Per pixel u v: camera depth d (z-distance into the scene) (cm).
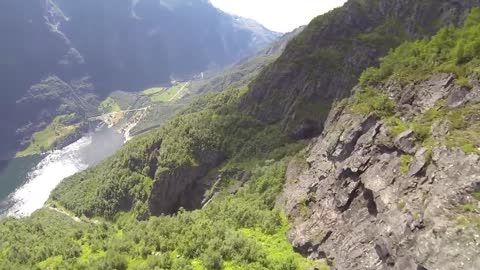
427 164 4738
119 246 7800
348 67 13825
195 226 7781
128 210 16775
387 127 5866
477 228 3681
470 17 7569
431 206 4144
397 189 4919
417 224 4212
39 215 18462
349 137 6569
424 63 7094
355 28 15388
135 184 16962
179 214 9681
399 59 8019
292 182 8425
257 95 16300
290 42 16800
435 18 13600
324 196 6738
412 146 5172
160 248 7312
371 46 13812
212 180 14088
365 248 5084
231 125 15738
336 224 6019
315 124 13312
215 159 15050
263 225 7388
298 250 6406
